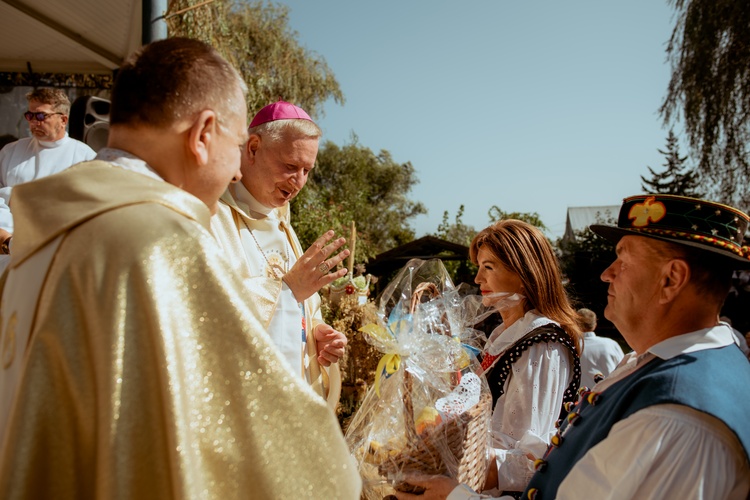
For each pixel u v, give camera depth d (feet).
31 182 3.70
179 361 3.17
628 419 4.05
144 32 13.42
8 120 18.02
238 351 3.37
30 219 3.48
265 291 7.01
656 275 4.56
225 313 3.37
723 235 4.39
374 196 102.06
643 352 4.68
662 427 3.85
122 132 3.84
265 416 3.38
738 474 3.82
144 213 3.36
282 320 7.02
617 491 3.94
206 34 20.42
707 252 4.40
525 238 7.26
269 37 39.58
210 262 3.40
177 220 3.42
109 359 3.04
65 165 12.25
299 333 7.12
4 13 16.08
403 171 106.42
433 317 6.34
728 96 44.09
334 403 8.42
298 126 8.11
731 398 3.88
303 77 42.75
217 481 3.26
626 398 4.21
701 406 3.78
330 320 16.12
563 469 4.62
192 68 3.77
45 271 3.27
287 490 3.35
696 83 45.34
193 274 3.34
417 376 5.75
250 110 33.58
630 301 4.70
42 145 12.24
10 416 3.06
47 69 19.57
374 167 103.86
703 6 44.93
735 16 43.24
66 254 3.25
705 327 4.44
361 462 5.81
